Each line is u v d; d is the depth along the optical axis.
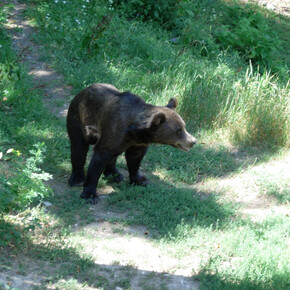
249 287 7.32
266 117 13.07
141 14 20.28
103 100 9.72
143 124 9.23
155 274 7.70
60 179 10.71
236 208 10.12
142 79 15.08
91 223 9.13
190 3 21.66
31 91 14.17
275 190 10.77
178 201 10.12
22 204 8.17
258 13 21.64
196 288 7.45
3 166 10.35
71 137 10.38
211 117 13.66
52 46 16.86
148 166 11.79
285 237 9.02
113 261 7.89
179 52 17.27
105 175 10.93
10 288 6.56
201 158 12.18
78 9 19.25
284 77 18.27
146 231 9.02
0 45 15.23
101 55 16.30
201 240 8.66
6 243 7.55
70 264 7.70
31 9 19.23
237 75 15.50
